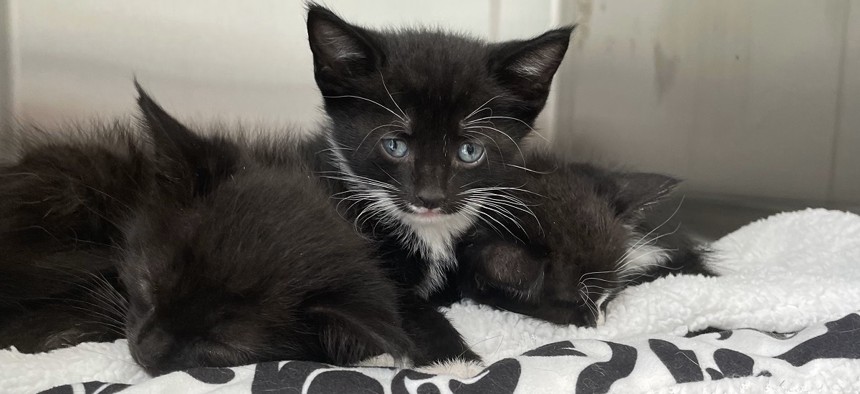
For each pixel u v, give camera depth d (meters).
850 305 0.34
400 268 0.36
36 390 0.29
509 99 0.38
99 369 0.29
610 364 0.29
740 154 0.43
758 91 0.42
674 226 0.42
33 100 0.42
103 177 0.33
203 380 0.28
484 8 0.49
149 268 0.30
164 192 0.31
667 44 0.44
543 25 0.49
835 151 0.41
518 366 0.28
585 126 0.48
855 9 0.39
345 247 0.31
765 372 0.29
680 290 0.35
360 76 0.37
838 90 0.40
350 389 0.27
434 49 0.37
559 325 0.35
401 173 0.37
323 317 0.30
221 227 0.30
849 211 0.41
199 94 0.45
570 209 0.37
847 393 0.29
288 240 0.30
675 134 0.44
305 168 0.35
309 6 0.36
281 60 0.46
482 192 0.37
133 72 0.44
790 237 0.41
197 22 0.44
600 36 0.47
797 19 0.41
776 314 0.34
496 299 0.36
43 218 0.33
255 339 0.30
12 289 0.32
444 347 0.33
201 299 0.29
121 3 0.43
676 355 0.29
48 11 0.42
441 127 0.37
